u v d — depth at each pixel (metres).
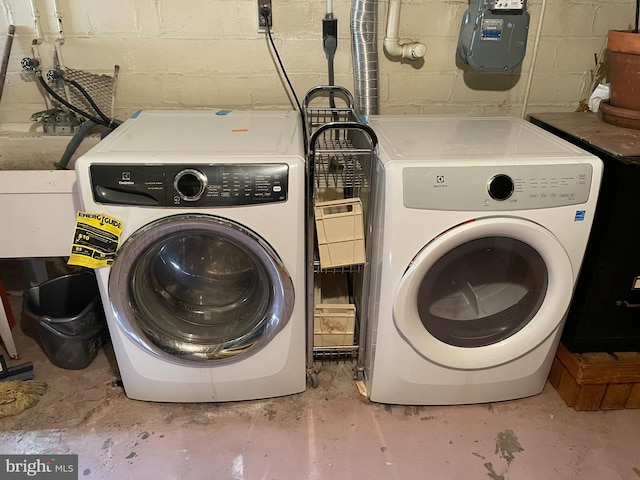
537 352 1.69
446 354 1.62
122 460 1.58
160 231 1.42
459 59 2.08
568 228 1.47
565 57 2.11
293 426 1.70
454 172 1.39
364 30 1.90
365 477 1.54
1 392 1.74
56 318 1.85
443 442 1.65
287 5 1.93
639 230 1.54
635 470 1.56
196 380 1.69
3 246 1.74
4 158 1.98
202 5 1.92
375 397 1.76
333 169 1.76
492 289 1.67
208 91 2.07
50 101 2.06
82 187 1.39
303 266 1.54
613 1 2.01
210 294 1.71
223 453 1.61
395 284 1.49
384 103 2.15
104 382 1.87
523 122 1.86
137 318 1.55
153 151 1.44
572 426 1.72
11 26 1.88
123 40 1.96
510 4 1.83
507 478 1.54
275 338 1.63
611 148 1.56
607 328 1.71
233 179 1.39
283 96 2.10
